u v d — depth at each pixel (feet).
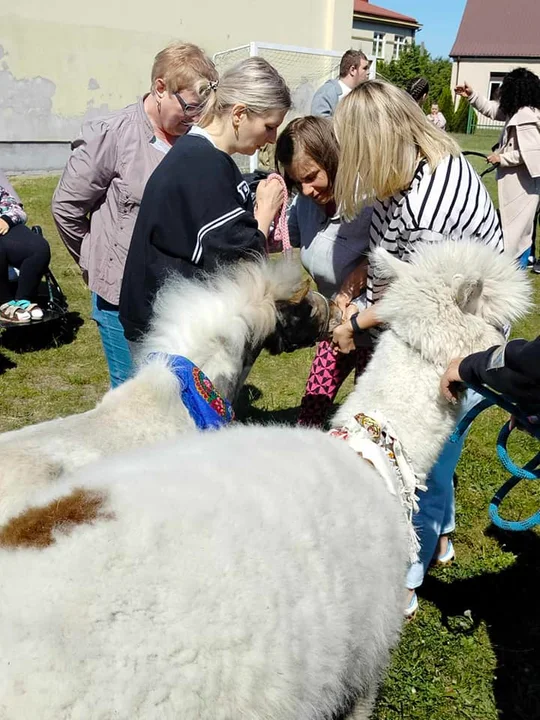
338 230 10.71
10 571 4.68
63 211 11.57
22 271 20.63
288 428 7.22
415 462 7.50
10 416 16.53
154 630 4.63
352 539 6.02
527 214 26.50
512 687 9.70
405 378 7.47
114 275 11.43
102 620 4.56
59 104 49.37
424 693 9.43
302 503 5.75
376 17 139.85
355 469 6.60
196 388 8.67
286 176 10.39
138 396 8.84
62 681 4.38
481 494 14.05
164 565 4.84
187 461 5.91
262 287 9.08
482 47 138.41
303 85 50.65
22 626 4.46
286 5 58.54
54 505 5.11
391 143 8.46
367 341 10.43
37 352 20.43
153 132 11.08
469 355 6.91
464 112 103.86
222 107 9.26
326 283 11.25
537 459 7.39
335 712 6.71
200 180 8.98
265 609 5.04
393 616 6.68
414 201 8.69
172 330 9.05
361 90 8.63
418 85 29.63
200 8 53.93
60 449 8.05
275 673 5.00
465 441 16.01
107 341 12.07
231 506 5.37
